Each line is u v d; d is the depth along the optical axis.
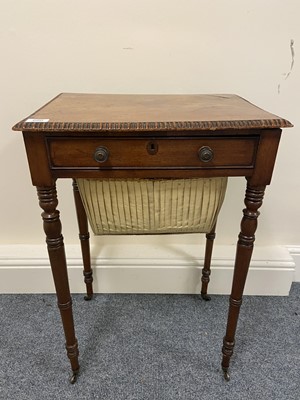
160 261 1.18
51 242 0.73
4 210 1.17
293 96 1.01
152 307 1.16
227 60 0.97
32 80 0.98
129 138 0.64
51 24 0.92
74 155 0.65
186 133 0.64
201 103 0.81
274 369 0.94
